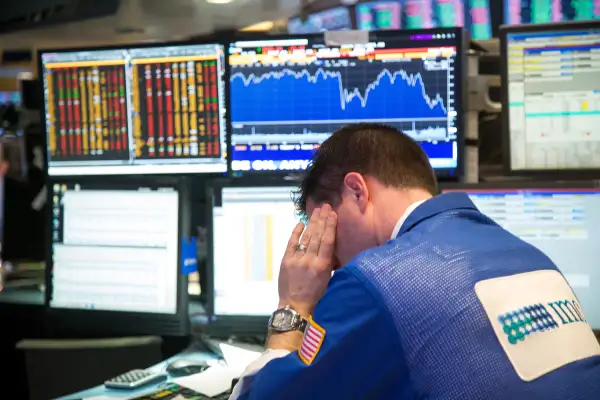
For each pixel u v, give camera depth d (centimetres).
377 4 363
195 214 197
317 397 80
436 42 171
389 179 95
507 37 169
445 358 75
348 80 176
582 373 77
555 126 169
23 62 301
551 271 88
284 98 179
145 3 262
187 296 180
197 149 185
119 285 185
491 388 73
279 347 96
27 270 230
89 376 161
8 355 199
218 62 180
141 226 183
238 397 95
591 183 160
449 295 78
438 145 175
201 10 272
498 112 180
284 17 296
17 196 233
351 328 79
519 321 78
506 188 164
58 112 192
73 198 188
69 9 263
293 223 175
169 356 184
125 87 187
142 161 189
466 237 86
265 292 177
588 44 165
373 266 81
